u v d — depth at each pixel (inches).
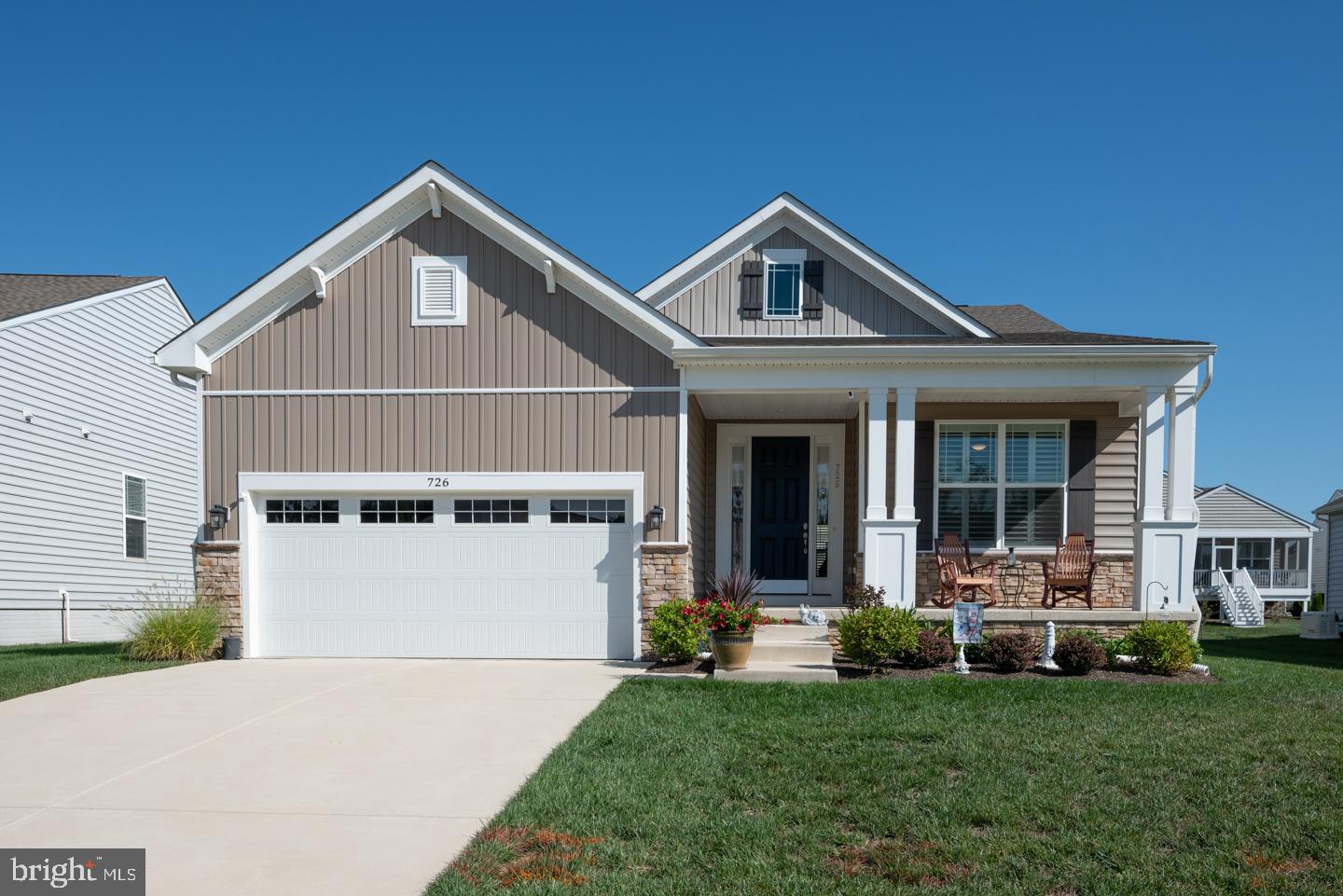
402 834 210.2
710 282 573.9
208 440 478.0
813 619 477.1
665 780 243.0
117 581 734.5
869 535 456.4
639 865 189.9
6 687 382.6
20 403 629.6
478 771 258.5
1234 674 424.2
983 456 562.6
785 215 572.1
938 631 428.1
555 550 470.9
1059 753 265.0
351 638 475.2
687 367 465.1
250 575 475.2
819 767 253.0
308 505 480.4
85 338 699.4
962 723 302.4
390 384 473.4
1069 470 556.4
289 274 466.9
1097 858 191.8
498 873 186.7
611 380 468.8
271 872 189.2
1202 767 251.6
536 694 366.6
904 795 230.5
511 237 469.1
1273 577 1387.8
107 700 356.8
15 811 227.1
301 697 360.5
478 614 471.8
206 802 233.5
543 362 470.6
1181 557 446.9
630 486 464.4
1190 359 446.3
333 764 266.8
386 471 471.2
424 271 474.9
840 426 598.9
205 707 343.3
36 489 645.3
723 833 205.5
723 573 591.5
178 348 467.8
